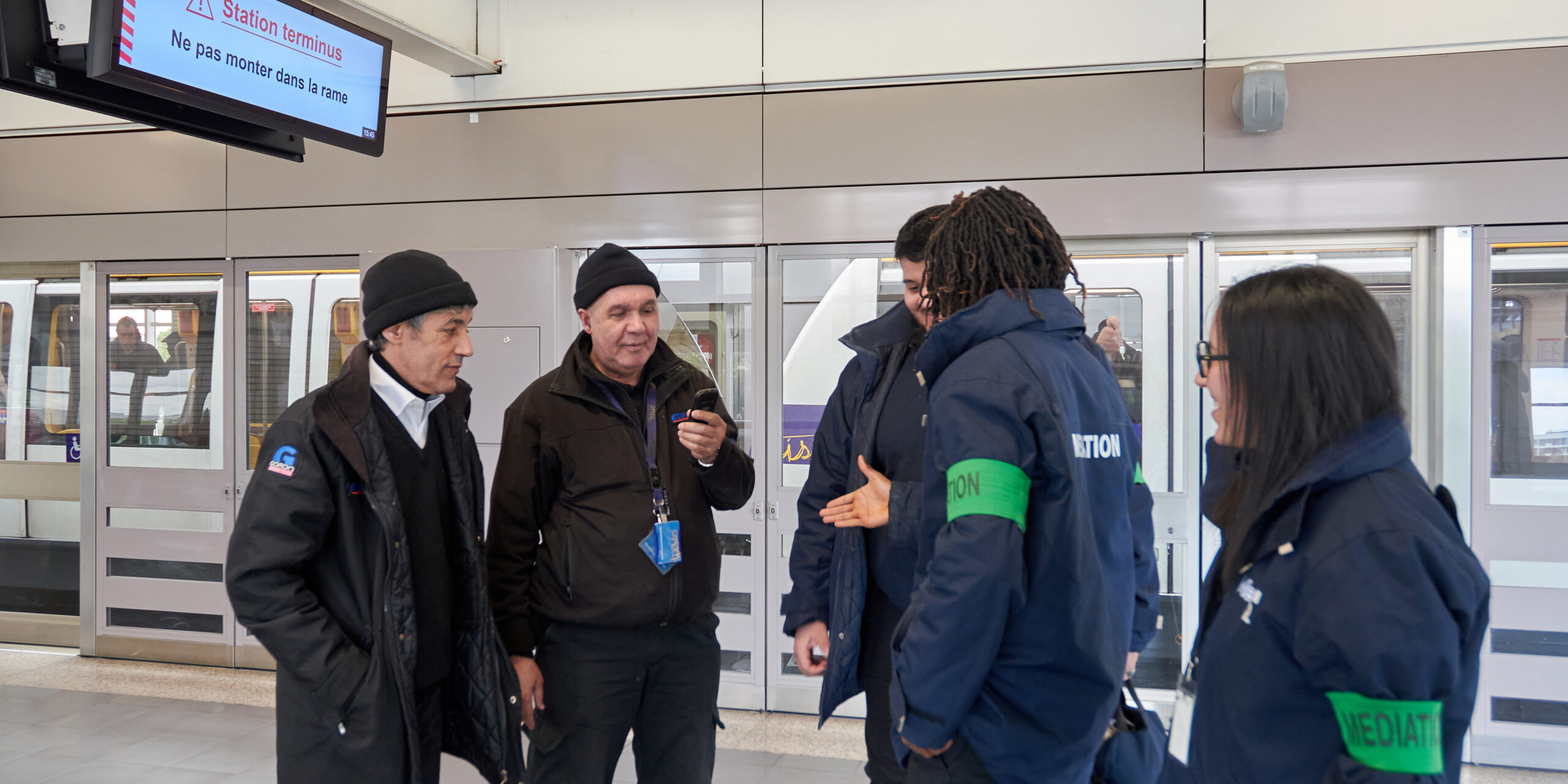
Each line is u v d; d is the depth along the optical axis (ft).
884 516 5.86
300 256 16.42
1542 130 12.58
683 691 8.00
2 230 17.62
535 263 15.25
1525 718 12.84
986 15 13.98
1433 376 13.12
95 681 16.17
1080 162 13.80
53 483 18.25
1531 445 13.00
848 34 14.37
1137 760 5.42
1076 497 4.52
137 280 17.47
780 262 14.89
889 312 6.84
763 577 15.01
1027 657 4.60
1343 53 13.03
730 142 14.79
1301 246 13.60
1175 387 14.03
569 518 7.73
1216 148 13.43
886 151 14.34
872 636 6.51
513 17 15.31
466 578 7.07
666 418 8.16
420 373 6.65
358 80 10.85
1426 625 3.39
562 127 15.26
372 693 6.24
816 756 12.83
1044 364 4.72
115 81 8.14
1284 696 3.76
